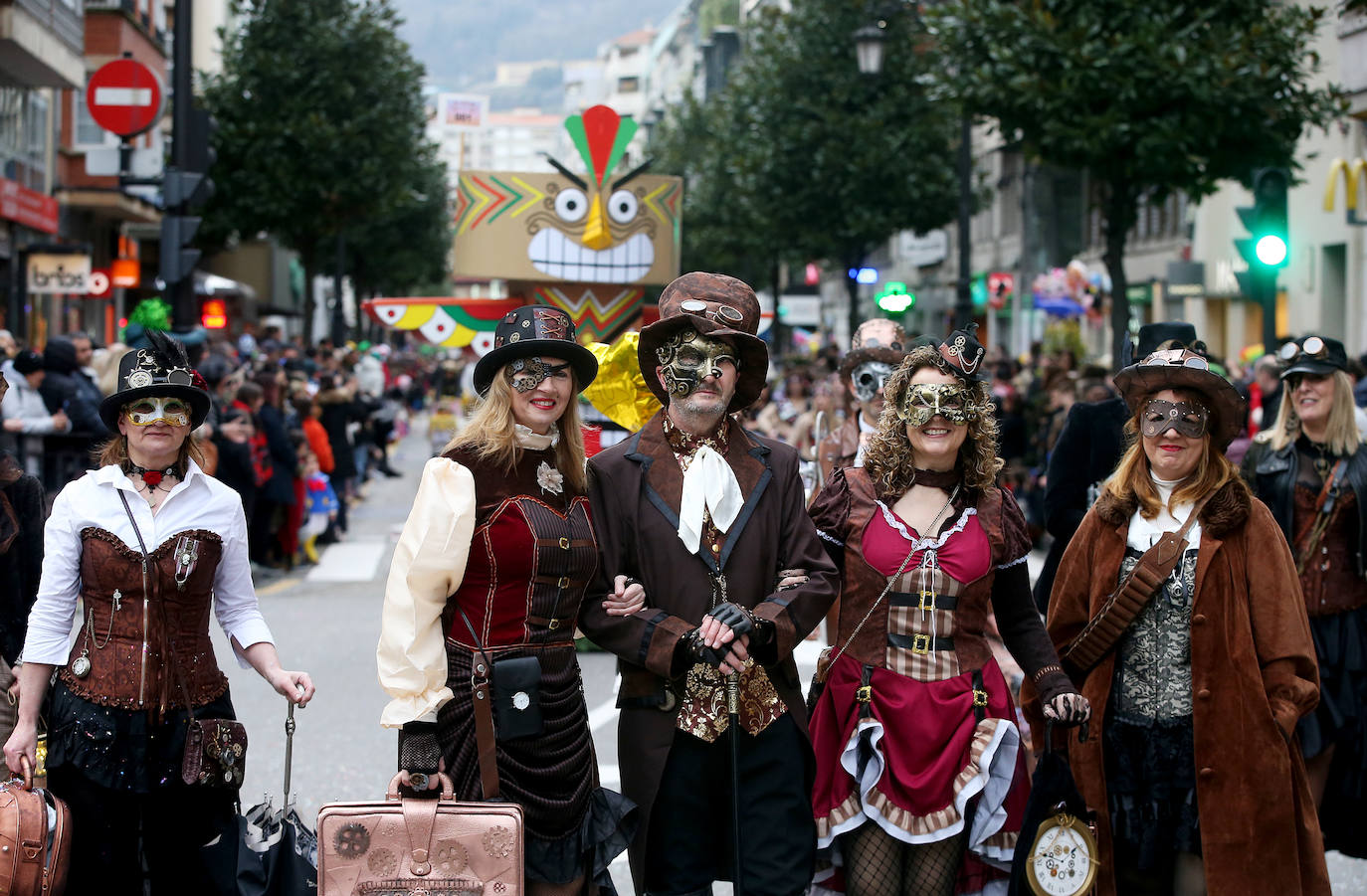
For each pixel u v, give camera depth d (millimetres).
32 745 4211
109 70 12992
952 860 4402
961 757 4355
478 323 10359
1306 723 5297
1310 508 5543
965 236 18922
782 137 26531
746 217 29250
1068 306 30859
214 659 4441
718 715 4219
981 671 4453
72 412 11055
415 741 3973
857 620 4492
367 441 21641
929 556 4410
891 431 4508
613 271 10148
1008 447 15461
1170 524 4500
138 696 4230
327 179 29625
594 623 4211
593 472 4328
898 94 25938
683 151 43188
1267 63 14922
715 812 4305
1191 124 14805
